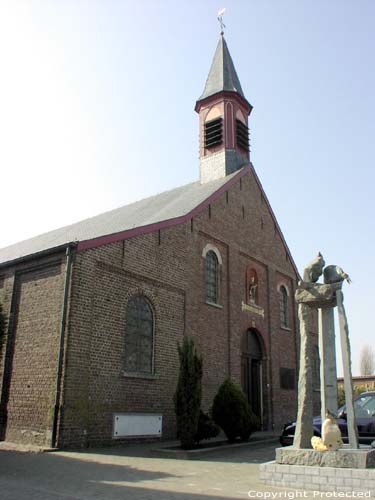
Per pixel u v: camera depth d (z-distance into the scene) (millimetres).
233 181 21328
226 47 25328
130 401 13555
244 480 8016
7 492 6641
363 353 62781
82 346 12320
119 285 13953
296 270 25422
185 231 17562
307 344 8516
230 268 19906
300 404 8172
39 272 13531
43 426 11852
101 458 10398
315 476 7176
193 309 17078
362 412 11992
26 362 12922
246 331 20562
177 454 11164
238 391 14281
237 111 23547
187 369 12461
